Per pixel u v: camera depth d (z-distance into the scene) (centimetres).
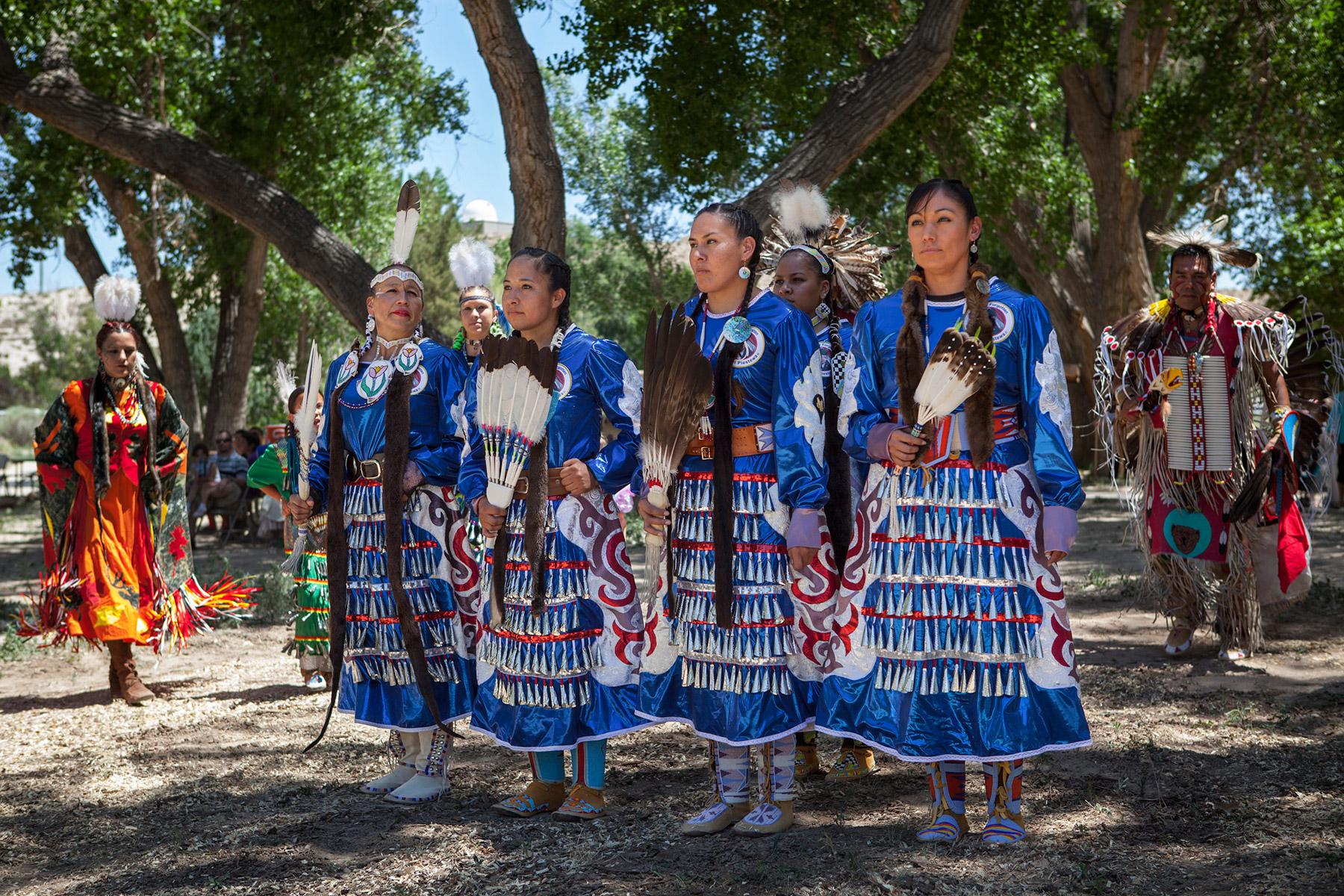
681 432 322
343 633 385
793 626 327
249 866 318
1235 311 552
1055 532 293
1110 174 1894
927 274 314
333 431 391
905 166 1512
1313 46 1452
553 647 347
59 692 598
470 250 484
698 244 333
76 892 303
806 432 319
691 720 337
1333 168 1541
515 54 948
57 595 571
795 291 374
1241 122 1559
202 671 649
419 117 1653
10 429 5112
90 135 1049
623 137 2720
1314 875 281
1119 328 580
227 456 1541
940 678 298
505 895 290
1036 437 298
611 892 288
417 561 382
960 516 299
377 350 394
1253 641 557
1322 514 1172
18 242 1673
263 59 1487
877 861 298
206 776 420
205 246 1920
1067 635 300
